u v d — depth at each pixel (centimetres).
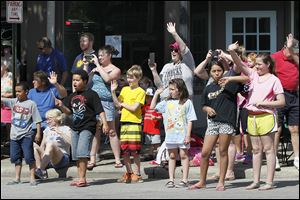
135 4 1692
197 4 1731
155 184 1143
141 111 1178
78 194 1038
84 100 1092
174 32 1174
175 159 1098
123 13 1698
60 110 1227
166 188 1088
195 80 1616
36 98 1243
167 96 1146
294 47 1165
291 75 1168
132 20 1697
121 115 1173
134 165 1234
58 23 1652
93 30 1688
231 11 1733
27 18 1655
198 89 1614
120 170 1223
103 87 1219
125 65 1697
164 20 1658
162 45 1683
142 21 1692
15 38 1347
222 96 1038
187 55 1181
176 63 1190
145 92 1245
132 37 1697
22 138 1141
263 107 1033
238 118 1105
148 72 1688
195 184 1088
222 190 1051
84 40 1240
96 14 1688
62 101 1152
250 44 1730
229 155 1159
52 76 1213
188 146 1084
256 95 1033
